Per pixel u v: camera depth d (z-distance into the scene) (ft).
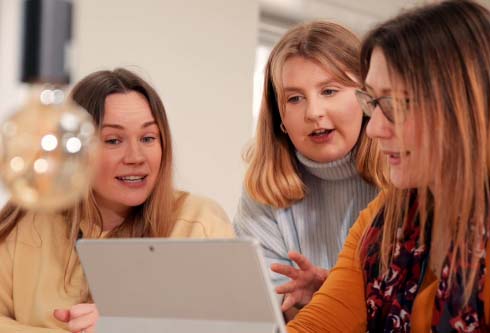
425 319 3.95
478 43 3.63
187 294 3.24
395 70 3.67
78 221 5.56
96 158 3.55
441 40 3.64
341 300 4.35
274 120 5.82
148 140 5.36
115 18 8.39
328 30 5.45
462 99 3.60
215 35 9.62
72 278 5.55
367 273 4.29
